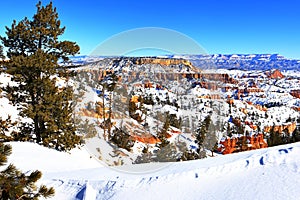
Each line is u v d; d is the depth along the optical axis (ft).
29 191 11.53
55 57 40.68
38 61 37.96
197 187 12.28
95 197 12.39
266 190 11.19
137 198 11.69
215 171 13.75
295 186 11.22
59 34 44.78
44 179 15.35
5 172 10.91
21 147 31.50
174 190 12.11
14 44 42.83
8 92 41.42
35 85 38.78
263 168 13.66
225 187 11.98
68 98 39.29
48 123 39.45
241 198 10.84
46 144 38.99
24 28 41.75
